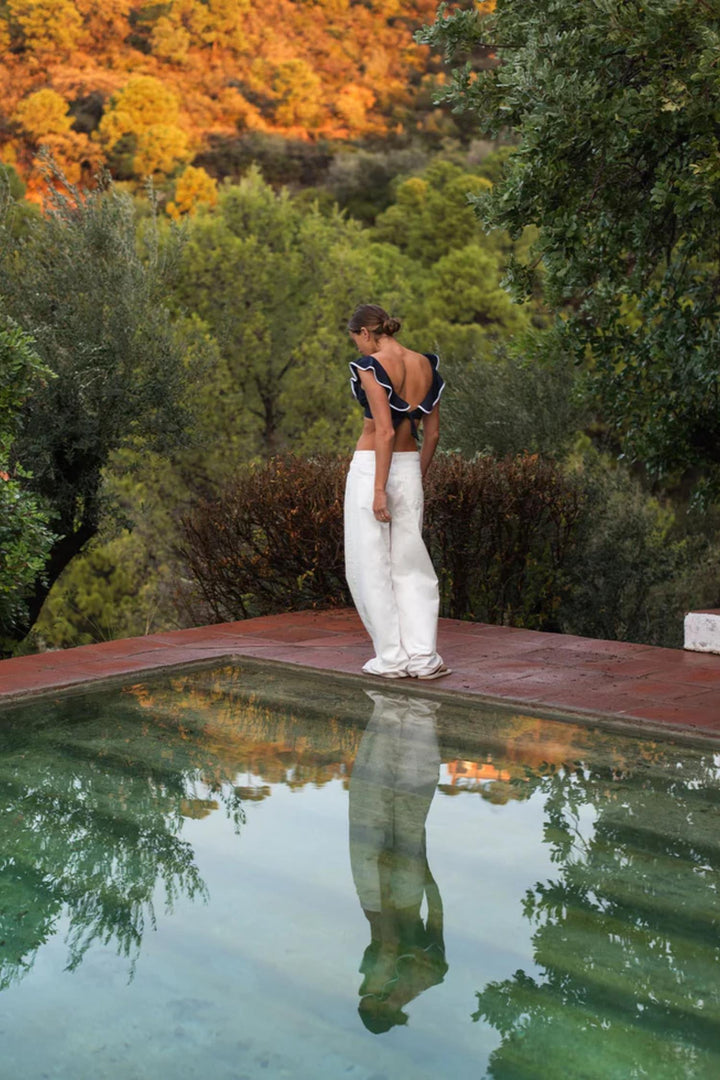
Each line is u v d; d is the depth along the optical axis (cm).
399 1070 183
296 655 538
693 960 226
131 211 1023
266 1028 198
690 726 399
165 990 212
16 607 677
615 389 747
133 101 4678
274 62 5081
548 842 295
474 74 604
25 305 942
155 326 995
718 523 1145
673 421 730
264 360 2433
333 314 2577
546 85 515
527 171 536
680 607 978
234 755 379
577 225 569
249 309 2433
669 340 707
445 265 3497
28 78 4672
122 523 1031
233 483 740
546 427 1160
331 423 2406
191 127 4978
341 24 5225
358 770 362
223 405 2225
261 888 264
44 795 335
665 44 503
